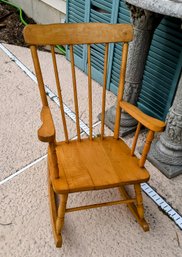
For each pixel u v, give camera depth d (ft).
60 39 3.78
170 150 5.38
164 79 5.98
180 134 5.09
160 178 5.35
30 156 5.63
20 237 4.25
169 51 5.63
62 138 6.12
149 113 6.71
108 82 7.60
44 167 5.41
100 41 3.94
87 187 3.55
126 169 3.86
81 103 7.22
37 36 3.64
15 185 5.02
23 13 12.09
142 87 6.62
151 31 5.07
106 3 6.69
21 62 8.75
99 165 3.91
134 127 6.29
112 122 6.30
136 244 4.28
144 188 5.14
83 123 6.56
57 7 9.61
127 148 4.31
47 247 4.15
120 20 6.53
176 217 4.71
